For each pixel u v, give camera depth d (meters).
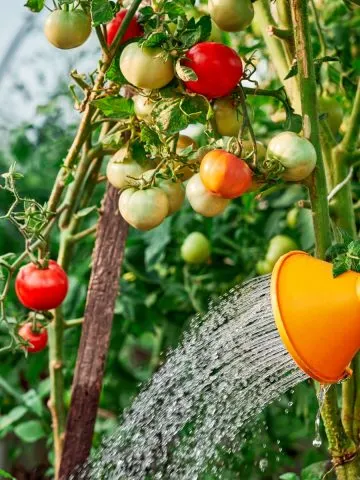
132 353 2.00
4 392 1.69
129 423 1.03
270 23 1.06
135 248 1.49
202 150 0.90
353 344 0.81
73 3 0.90
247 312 0.90
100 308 1.12
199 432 1.00
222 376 0.95
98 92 0.95
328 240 0.87
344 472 0.91
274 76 1.43
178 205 0.95
